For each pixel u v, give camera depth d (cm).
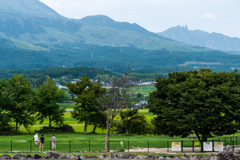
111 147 4684
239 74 4575
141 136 6544
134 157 3741
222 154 3628
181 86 4522
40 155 3750
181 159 3659
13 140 5156
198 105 4266
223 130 4272
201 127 4194
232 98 4078
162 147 4794
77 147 4597
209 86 4334
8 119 6300
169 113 4394
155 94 4962
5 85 6594
